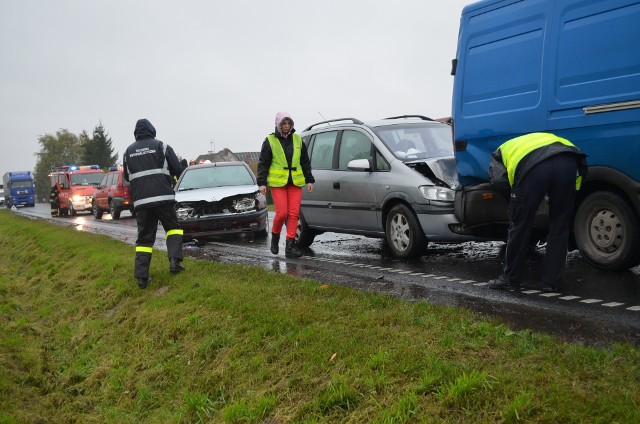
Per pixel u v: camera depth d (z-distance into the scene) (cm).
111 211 2511
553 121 626
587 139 602
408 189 811
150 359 588
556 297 561
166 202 797
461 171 734
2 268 1460
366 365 410
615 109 575
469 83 715
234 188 1250
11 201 5788
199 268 829
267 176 918
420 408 352
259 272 745
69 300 898
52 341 764
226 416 426
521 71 657
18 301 1019
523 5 658
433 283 664
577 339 424
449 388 355
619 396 324
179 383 521
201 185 1320
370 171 877
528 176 569
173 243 818
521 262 597
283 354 478
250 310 575
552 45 626
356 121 959
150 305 708
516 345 412
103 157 9712
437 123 948
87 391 588
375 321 490
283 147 906
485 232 746
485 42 698
